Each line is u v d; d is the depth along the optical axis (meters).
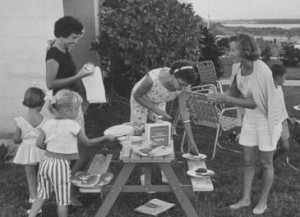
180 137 6.60
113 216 4.16
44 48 5.54
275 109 4.10
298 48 12.30
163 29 7.95
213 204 4.41
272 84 3.98
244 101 4.12
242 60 4.04
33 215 3.82
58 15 5.48
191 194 3.93
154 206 4.29
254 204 4.42
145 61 8.10
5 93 5.65
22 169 5.25
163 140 3.94
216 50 9.92
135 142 4.02
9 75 5.61
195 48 8.34
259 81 3.99
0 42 5.54
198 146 6.26
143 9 7.97
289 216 4.22
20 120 4.27
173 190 3.86
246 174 4.34
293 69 12.24
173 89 4.27
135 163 3.83
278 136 4.18
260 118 4.12
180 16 8.21
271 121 4.03
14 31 5.51
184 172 4.29
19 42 5.54
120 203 4.42
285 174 5.22
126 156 3.80
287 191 4.76
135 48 7.89
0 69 5.61
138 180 4.88
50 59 3.98
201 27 9.59
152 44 7.86
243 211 4.28
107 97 8.58
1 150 5.42
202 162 4.36
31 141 4.28
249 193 4.38
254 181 4.94
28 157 4.27
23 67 5.59
